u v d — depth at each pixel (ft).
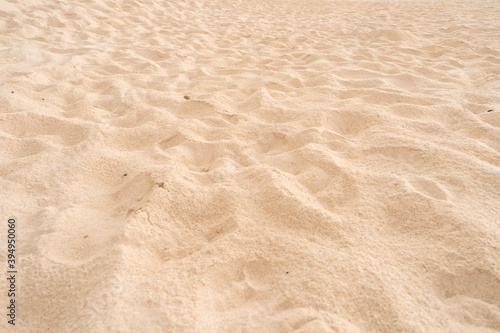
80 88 8.47
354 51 12.51
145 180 4.80
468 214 4.06
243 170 5.18
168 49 12.33
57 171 5.16
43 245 3.77
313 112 7.03
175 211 4.30
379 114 6.81
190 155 5.78
